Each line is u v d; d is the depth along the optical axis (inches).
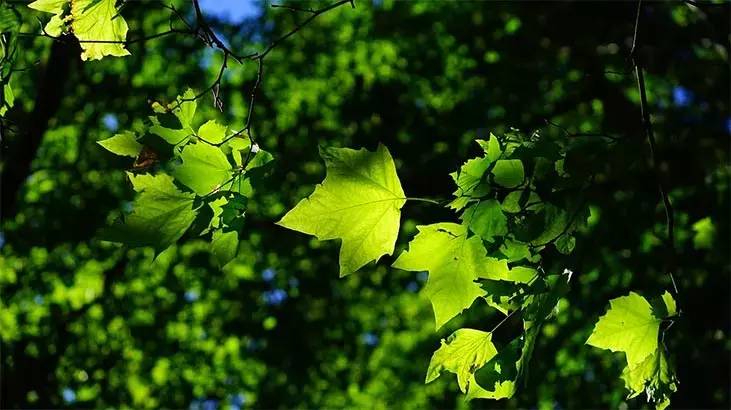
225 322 523.2
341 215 68.5
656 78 438.3
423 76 517.7
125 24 77.4
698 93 404.8
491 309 452.4
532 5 454.9
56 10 76.9
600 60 370.0
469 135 489.4
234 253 69.6
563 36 436.1
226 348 506.6
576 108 405.1
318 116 528.7
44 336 470.3
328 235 68.5
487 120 490.3
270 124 510.3
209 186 70.0
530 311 71.9
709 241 278.2
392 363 568.1
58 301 480.4
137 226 68.2
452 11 526.3
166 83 506.0
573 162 71.7
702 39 349.1
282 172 480.1
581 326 408.2
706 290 322.3
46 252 480.7
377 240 69.9
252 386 528.4
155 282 498.3
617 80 385.7
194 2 74.1
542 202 71.6
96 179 495.2
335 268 522.3
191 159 70.0
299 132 510.0
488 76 494.9
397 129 515.2
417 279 531.8
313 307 533.6
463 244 72.1
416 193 470.6
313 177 491.8
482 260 72.4
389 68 514.3
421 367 554.9
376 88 532.4
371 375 565.9
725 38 227.3
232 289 519.2
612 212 354.6
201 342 506.3
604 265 373.4
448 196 464.4
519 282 72.2
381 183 68.5
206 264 504.4
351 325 542.9
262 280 529.0
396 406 558.9
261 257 517.3
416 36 531.2
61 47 310.3
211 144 70.5
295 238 504.7
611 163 72.9
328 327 535.2
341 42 527.5
